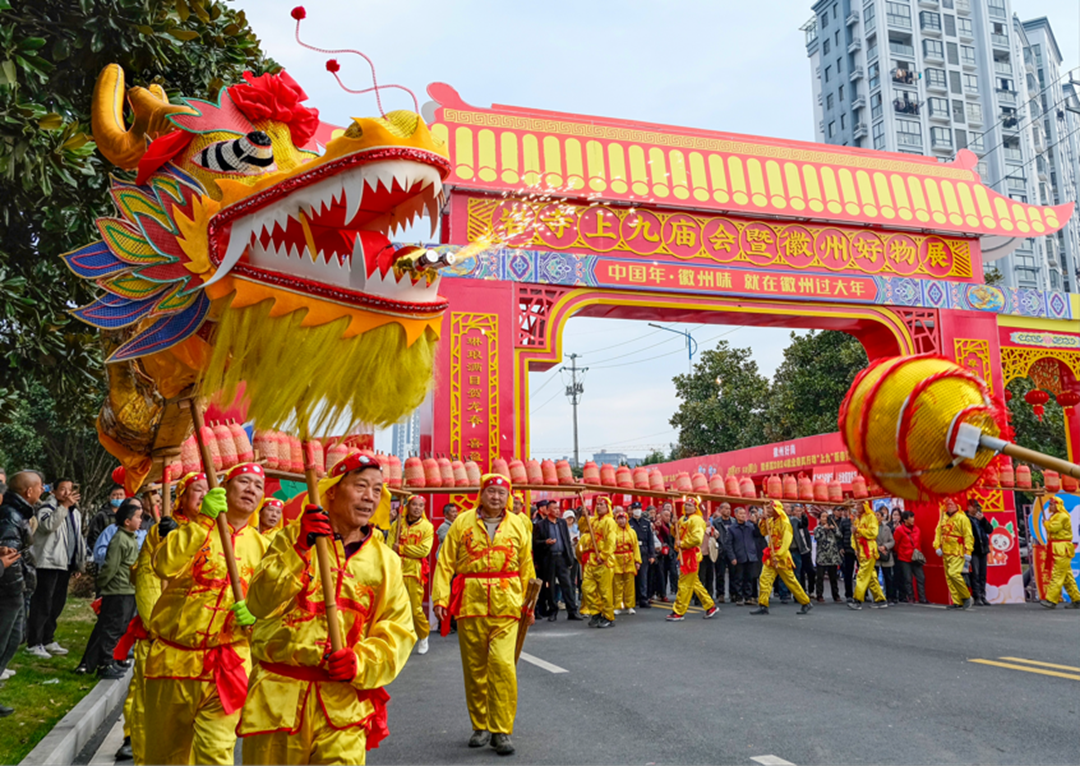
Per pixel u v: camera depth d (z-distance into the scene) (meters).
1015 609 14.32
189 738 4.05
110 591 7.52
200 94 8.45
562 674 8.05
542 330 13.57
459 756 5.32
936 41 59.38
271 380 2.91
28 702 6.32
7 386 7.24
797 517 16.95
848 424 1.78
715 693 7.00
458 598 5.60
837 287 14.93
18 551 6.27
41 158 5.73
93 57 6.87
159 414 4.11
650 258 14.02
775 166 14.84
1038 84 66.81
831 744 5.40
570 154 13.71
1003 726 5.87
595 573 12.31
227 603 4.05
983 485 1.76
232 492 4.22
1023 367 16.39
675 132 14.48
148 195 3.32
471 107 13.48
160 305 3.17
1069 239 63.50
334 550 3.24
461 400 12.90
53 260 6.96
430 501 12.66
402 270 2.93
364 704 3.16
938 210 15.72
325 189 2.82
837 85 62.03
